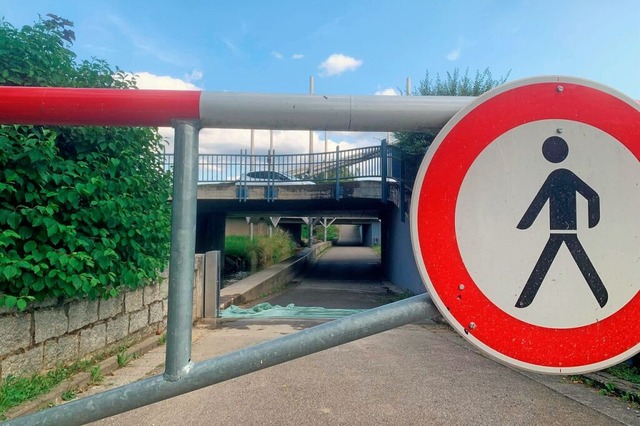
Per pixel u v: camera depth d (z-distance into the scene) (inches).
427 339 241.0
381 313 37.6
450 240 36.4
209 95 37.3
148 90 37.6
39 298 144.4
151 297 232.1
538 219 36.6
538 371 36.5
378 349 218.2
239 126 38.4
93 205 162.1
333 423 130.9
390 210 652.1
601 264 36.7
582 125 36.9
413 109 38.2
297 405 144.3
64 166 154.3
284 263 801.6
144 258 200.1
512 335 36.4
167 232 227.3
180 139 37.4
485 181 36.6
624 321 36.8
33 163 141.7
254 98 37.7
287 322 303.3
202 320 306.8
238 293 432.5
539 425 130.3
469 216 36.6
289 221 1464.1
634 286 36.9
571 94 37.1
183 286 37.0
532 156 36.9
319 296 524.4
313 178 542.9
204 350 224.2
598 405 145.4
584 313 36.6
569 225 36.6
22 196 142.8
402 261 540.7
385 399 150.3
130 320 209.8
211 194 550.6
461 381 169.6
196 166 37.9
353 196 518.6
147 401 37.0
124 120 37.7
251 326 289.4
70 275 150.6
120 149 182.9
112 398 37.2
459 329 36.2
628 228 36.9
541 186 36.8
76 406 37.2
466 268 36.4
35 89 37.2
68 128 162.1
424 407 143.3
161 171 219.3
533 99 36.9
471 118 36.7
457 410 141.0
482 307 36.4
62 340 160.4
